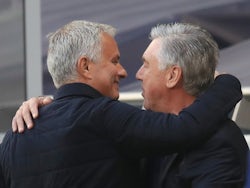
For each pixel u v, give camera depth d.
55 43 5.11
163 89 5.18
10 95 12.40
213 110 4.96
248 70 12.32
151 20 12.38
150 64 5.22
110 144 4.87
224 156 4.89
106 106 4.92
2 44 12.31
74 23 5.22
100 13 12.41
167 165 5.12
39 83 12.48
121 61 12.36
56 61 5.10
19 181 5.07
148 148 4.88
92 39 5.04
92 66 5.07
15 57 12.41
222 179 4.82
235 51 12.33
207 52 5.10
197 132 4.84
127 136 4.82
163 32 5.24
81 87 5.06
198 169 4.91
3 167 5.27
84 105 4.96
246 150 5.13
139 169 5.20
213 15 12.30
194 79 5.11
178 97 5.19
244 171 5.00
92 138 4.85
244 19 12.27
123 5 12.36
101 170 4.83
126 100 10.52
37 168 4.96
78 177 4.81
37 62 12.41
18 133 5.16
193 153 4.96
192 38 5.10
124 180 4.94
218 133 4.94
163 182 5.12
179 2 12.32
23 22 12.31
